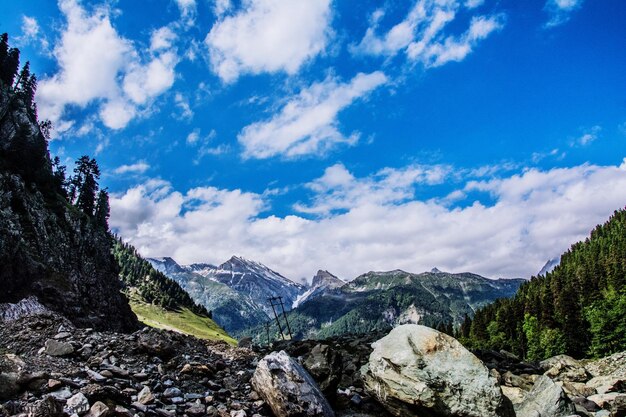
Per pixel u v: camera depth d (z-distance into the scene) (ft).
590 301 431.84
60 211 380.78
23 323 65.92
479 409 44.45
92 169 496.23
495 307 563.07
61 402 34.14
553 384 59.52
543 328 401.70
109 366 49.03
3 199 275.80
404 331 53.78
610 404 63.21
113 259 456.04
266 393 44.04
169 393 43.75
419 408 47.19
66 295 260.01
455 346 50.16
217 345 95.35
